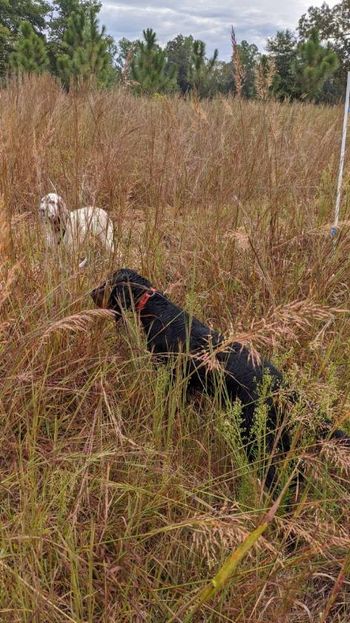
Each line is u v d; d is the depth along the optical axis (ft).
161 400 7.37
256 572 5.50
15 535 5.69
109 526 6.09
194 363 7.64
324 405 6.34
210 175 13.50
